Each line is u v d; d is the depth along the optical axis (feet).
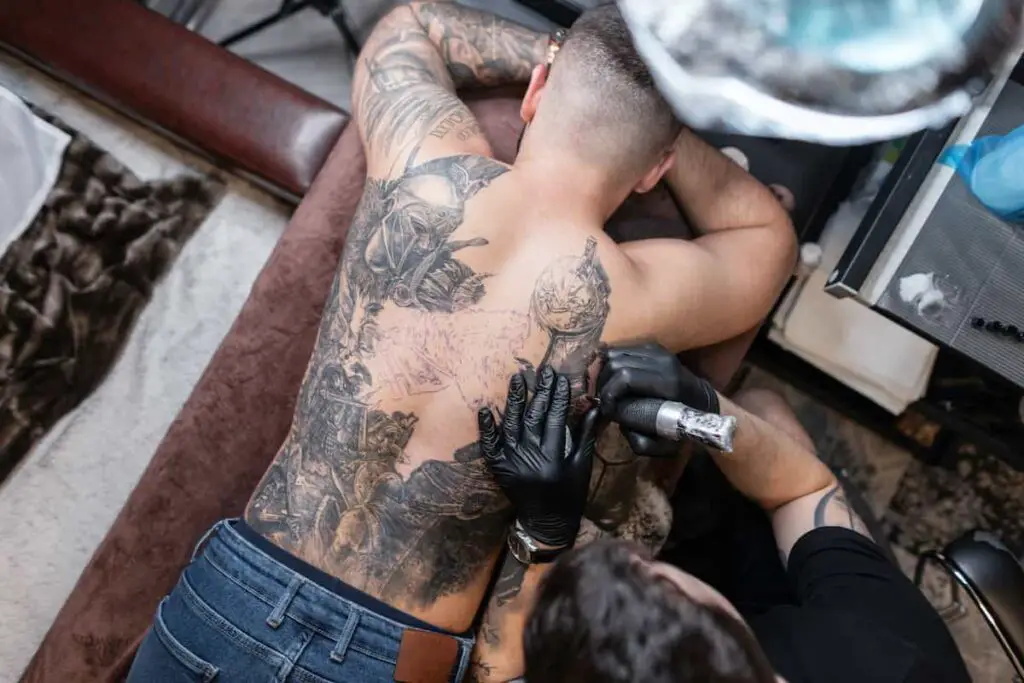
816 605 2.71
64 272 4.29
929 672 2.47
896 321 2.99
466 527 2.81
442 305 2.64
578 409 2.76
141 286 4.36
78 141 4.34
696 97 2.64
